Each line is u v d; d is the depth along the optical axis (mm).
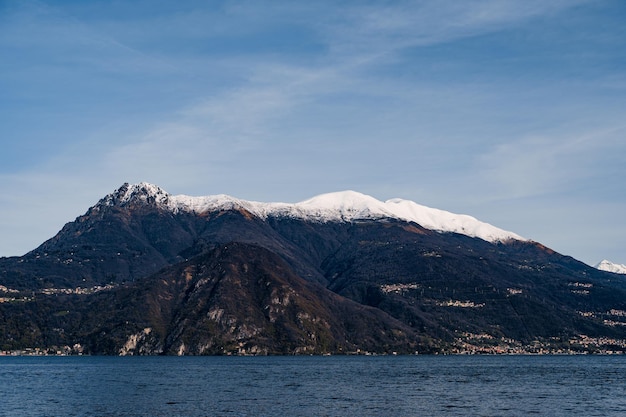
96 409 194375
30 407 199375
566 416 182875
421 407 198250
